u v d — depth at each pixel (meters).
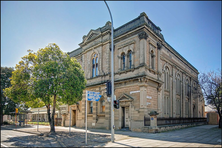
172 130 21.02
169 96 27.25
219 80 26.72
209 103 27.70
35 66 18.59
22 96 19.20
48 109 20.47
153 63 22.77
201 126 29.27
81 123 27.70
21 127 29.06
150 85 21.11
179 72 32.00
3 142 14.04
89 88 27.11
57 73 18.27
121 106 21.77
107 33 25.33
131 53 22.23
